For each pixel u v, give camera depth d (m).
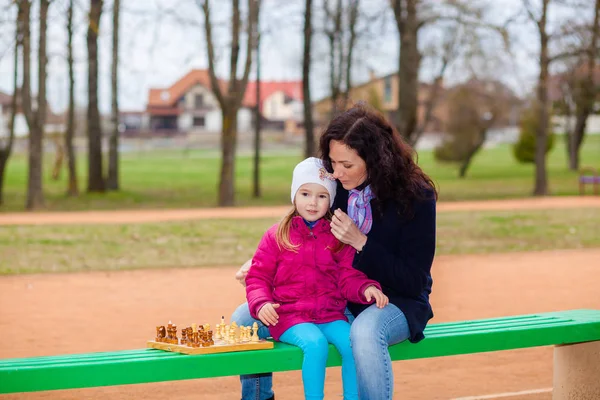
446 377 6.30
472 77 36.09
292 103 119.56
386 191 4.31
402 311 4.29
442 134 55.78
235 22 31.28
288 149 82.88
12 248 14.94
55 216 24.28
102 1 35.72
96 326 8.27
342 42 38.19
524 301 9.73
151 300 9.83
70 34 35.91
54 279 11.59
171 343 4.09
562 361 5.21
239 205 31.70
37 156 29.30
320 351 4.08
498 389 5.95
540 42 34.66
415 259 4.34
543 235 17.66
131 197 36.06
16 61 34.28
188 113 117.00
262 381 4.77
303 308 4.30
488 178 50.12
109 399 5.72
